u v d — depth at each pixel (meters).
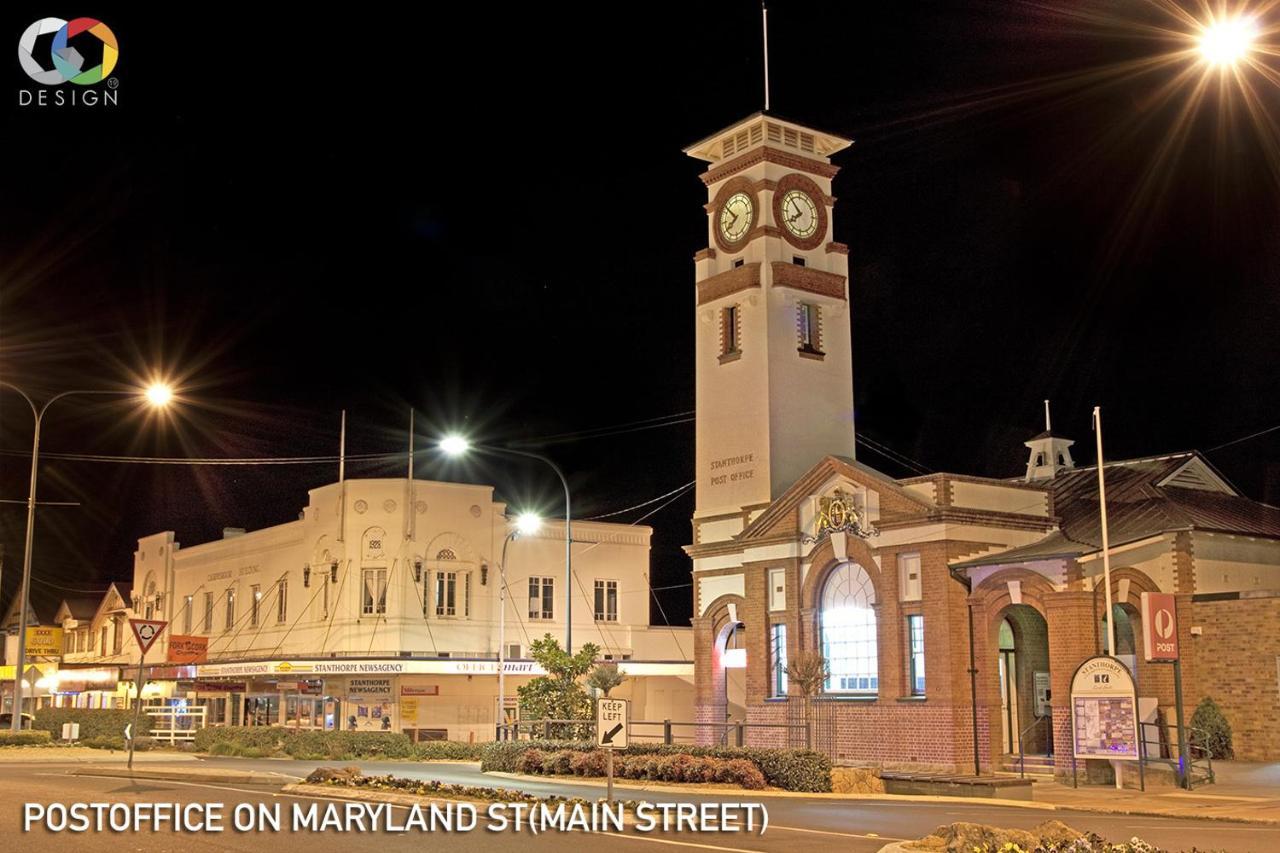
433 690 55.47
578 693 44.22
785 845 18.48
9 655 81.50
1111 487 45.50
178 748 47.50
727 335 46.56
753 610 42.72
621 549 62.97
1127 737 30.98
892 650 37.78
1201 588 39.03
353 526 56.81
